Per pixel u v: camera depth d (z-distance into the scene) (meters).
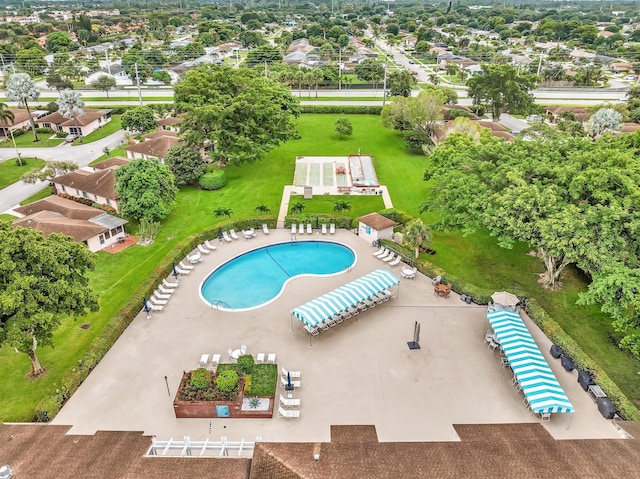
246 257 48.94
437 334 36.69
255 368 32.69
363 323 38.09
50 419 28.81
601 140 46.41
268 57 151.62
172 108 96.94
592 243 34.19
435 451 23.58
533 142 46.50
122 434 25.91
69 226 47.47
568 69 145.62
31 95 84.19
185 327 37.66
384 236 50.53
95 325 38.16
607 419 28.94
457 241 51.31
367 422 28.72
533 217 36.72
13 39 187.50
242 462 23.23
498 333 33.28
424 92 83.19
